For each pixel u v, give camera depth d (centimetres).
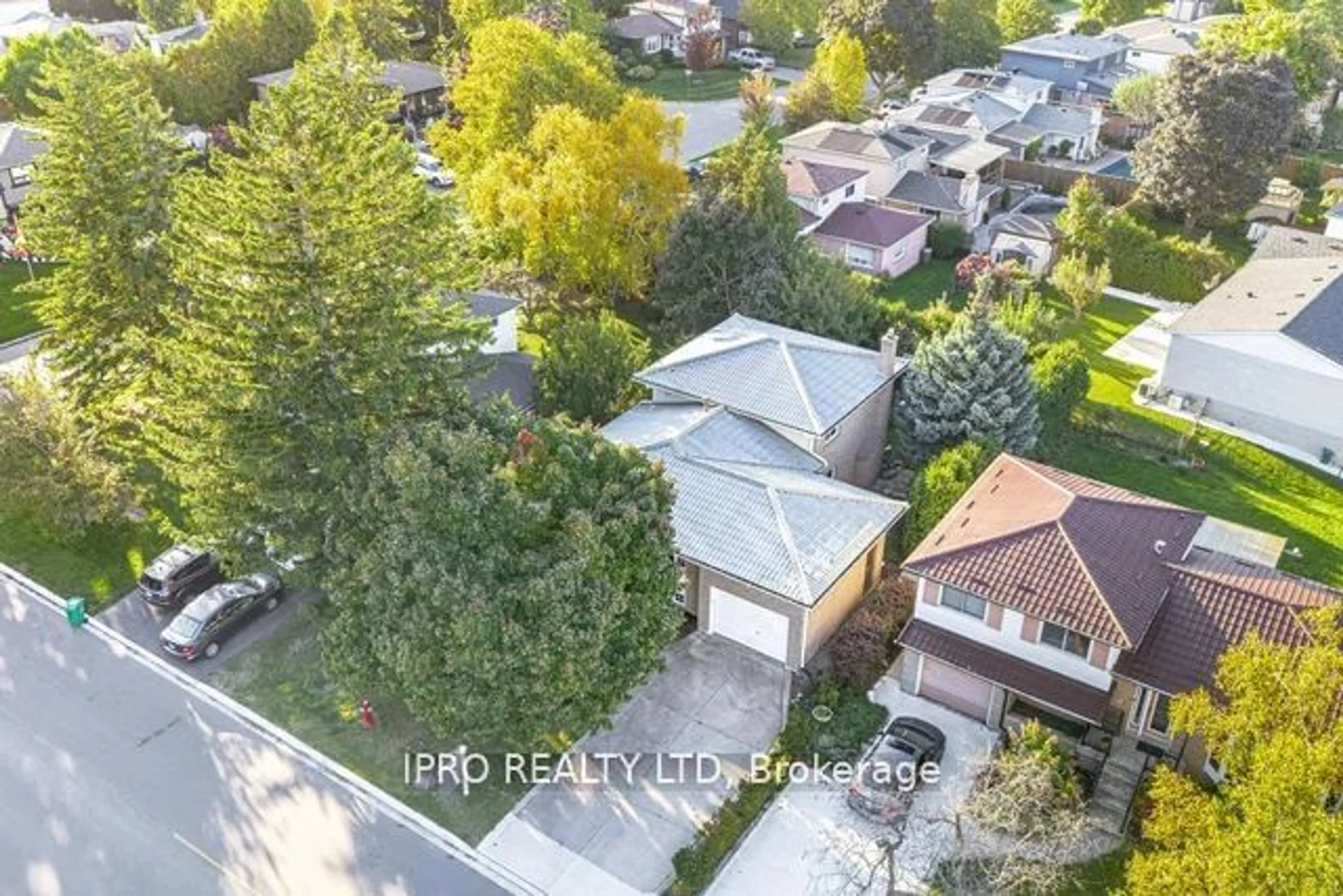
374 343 3080
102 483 3675
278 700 3117
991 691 2975
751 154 4978
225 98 7650
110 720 3041
